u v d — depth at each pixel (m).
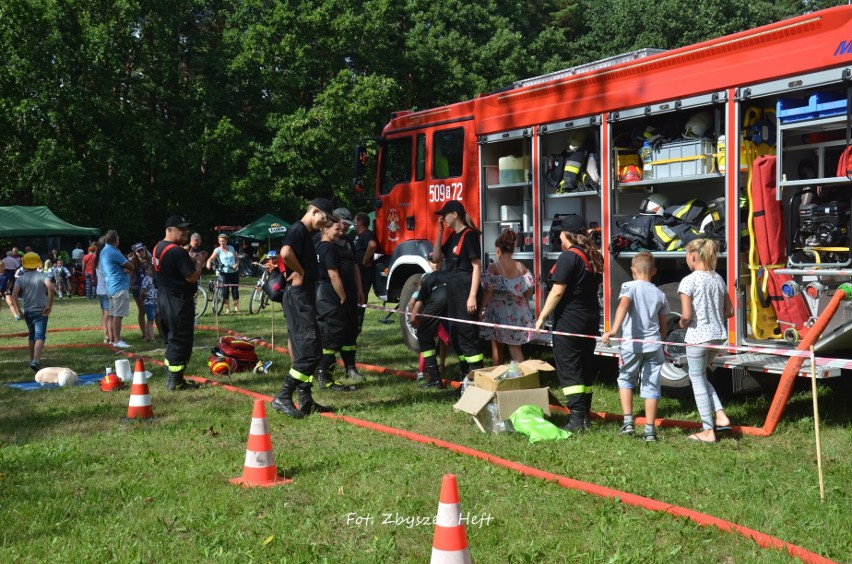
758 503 4.89
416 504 4.92
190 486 5.41
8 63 34.22
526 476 5.47
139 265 13.87
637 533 4.41
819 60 6.50
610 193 8.41
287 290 7.57
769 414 6.57
